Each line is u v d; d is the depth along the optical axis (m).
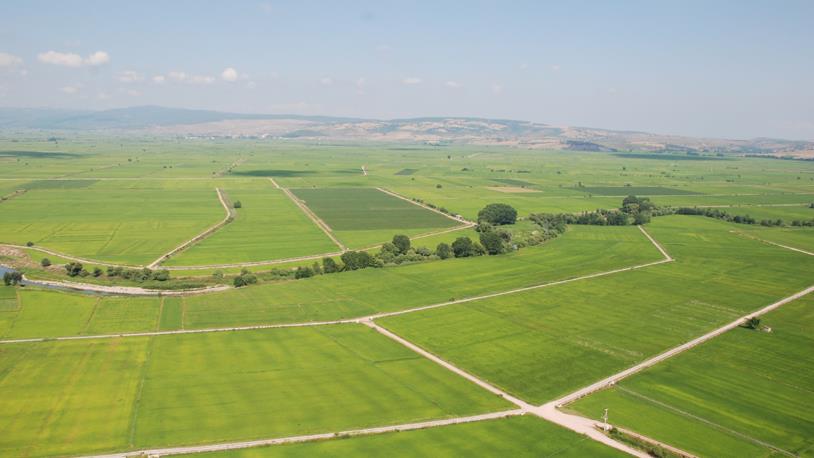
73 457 87.12
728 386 115.38
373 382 113.75
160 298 161.62
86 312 148.38
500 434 95.88
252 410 101.94
